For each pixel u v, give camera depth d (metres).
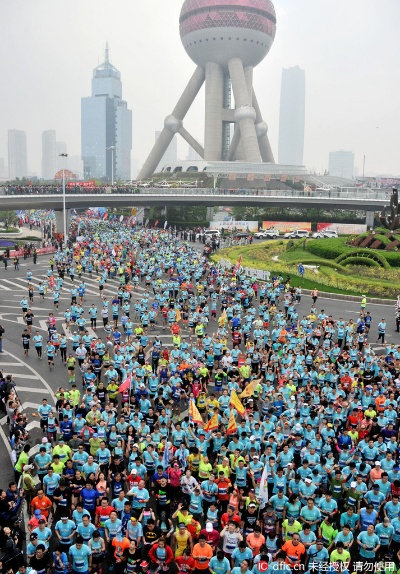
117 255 68.75
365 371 27.95
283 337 34.03
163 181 149.88
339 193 120.00
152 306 45.62
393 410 22.42
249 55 194.12
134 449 18.38
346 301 55.00
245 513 16.22
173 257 66.81
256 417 23.12
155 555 13.83
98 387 25.14
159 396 24.91
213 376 31.34
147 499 16.23
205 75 199.00
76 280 61.25
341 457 19.20
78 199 96.75
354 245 75.19
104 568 15.23
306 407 22.50
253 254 77.88
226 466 17.53
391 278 59.84
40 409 23.05
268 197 117.31
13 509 15.44
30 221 130.25
